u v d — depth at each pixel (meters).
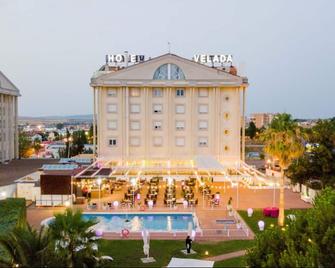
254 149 128.88
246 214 44.88
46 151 155.75
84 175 51.12
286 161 40.31
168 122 71.00
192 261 30.09
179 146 71.69
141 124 71.38
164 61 70.69
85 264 23.02
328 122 51.59
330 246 20.08
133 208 47.88
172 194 51.66
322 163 49.38
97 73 77.94
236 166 68.06
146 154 71.19
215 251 32.94
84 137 137.38
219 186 63.25
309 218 22.80
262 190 60.12
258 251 23.09
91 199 53.19
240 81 70.44
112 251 32.94
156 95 71.50
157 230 39.84
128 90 70.88
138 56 80.19
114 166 65.81
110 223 43.59
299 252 20.72
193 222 44.06
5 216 33.34
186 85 70.06
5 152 82.50
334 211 22.02
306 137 41.47
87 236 23.59
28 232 21.92
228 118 71.81
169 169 60.59
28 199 50.72
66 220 23.27
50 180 48.78
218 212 46.31
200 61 81.06
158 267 29.38
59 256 21.75
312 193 51.25
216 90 70.94
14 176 57.72
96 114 72.56
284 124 41.03
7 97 84.19
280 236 23.25
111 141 71.50
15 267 21.34
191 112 71.00
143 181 63.50
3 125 82.00
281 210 40.28
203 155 66.88
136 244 34.97
